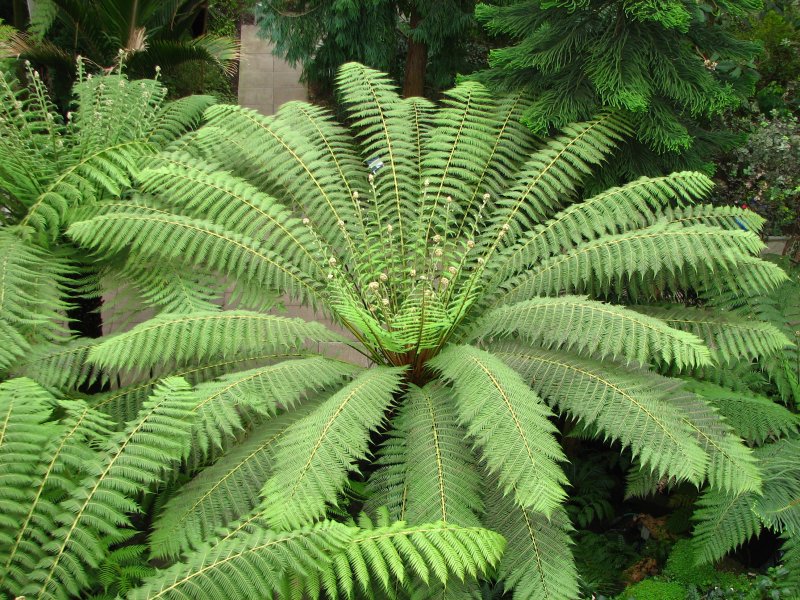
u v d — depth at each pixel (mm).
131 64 6031
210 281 3771
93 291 3852
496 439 2564
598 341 2922
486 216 4168
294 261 3828
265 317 3359
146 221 3574
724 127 4719
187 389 2965
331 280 3631
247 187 3932
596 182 4082
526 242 3814
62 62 5820
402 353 3568
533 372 3127
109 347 3012
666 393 2938
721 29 3963
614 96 3596
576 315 3070
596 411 2832
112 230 3514
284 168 4152
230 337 3197
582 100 3926
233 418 2814
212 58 6418
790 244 4633
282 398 2963
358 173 4422
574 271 3484
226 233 3652
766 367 3615
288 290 3682
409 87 6609
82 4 5836
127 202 3855
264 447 2969
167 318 3172
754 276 3418
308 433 2666
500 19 4148
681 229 3352
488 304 3781
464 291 3732
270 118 4355
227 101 8039
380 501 2750
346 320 3758
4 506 2391
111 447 2621
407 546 2338
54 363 3246
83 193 3881
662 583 3178
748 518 2932
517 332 3568
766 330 3342
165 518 2740
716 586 3102
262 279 3645
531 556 2613
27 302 3326
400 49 7270
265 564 2236
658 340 2838
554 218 3922
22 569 2420
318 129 4516
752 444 3262
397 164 4336
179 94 7227
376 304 3594
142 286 3717
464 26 5898
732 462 2734
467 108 4402
